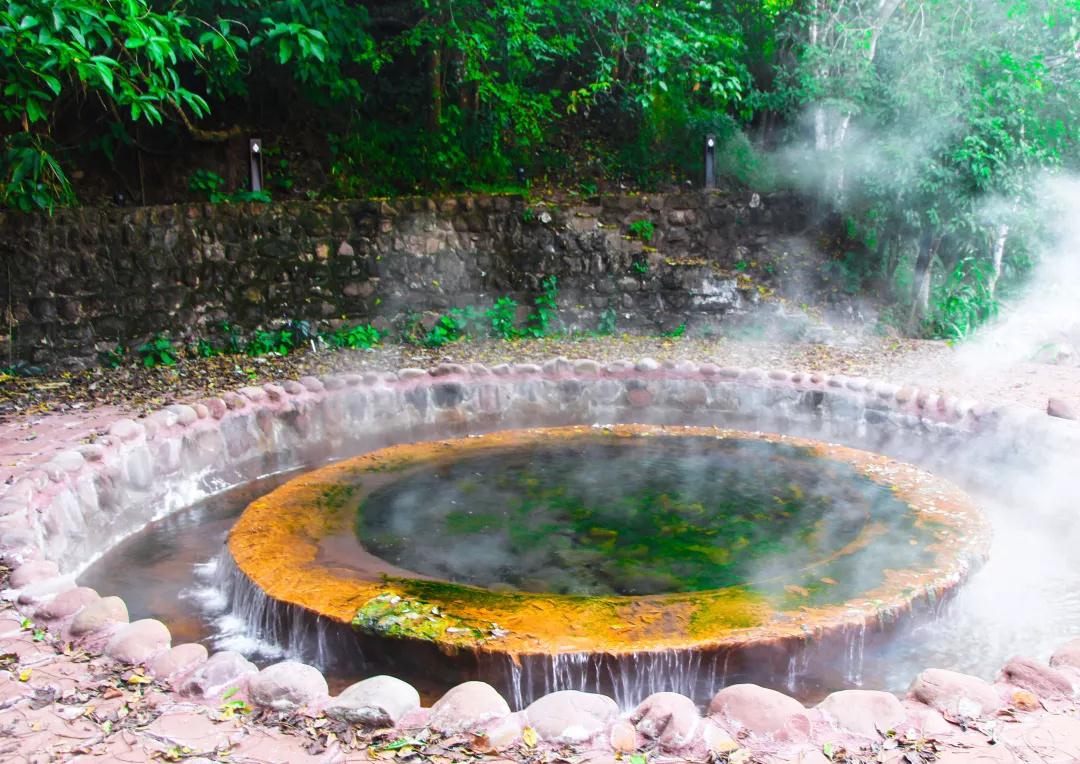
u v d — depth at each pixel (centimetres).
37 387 595
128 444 462
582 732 205
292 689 221
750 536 389
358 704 214
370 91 901
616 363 666
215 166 819
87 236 662
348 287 775
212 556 421
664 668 282
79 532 403
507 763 196
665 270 830
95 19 521
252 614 339
